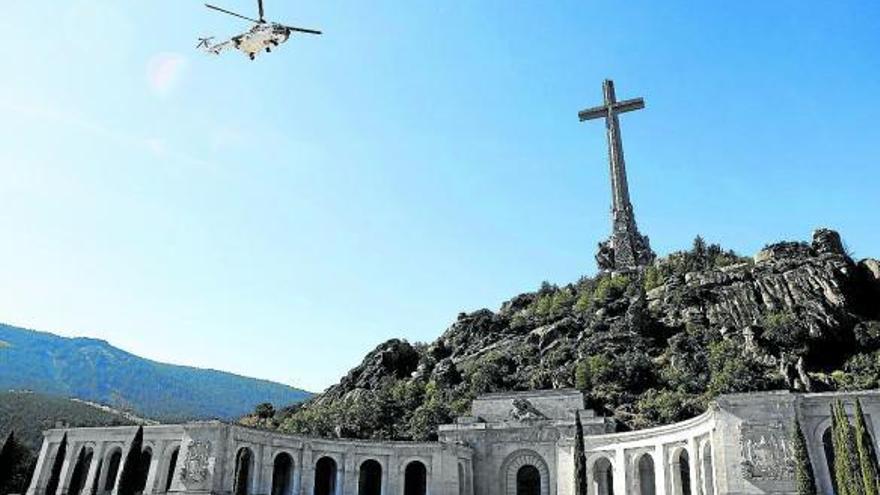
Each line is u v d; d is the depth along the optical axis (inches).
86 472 3486.7
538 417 3705.7
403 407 4817.9
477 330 6166.3
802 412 2368.4
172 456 3238.2
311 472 3324.3
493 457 3659.0
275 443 3221.0
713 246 6525.6
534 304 6382.9
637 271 6466.5
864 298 5152.6
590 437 3432.6
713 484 2704.2
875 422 2249.0
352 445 3462.1
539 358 5280.5
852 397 2310.5
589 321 5575.8
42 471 3447.3
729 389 3986.2
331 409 4923.7
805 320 4712.1
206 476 2893.7
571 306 6087.6
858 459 2021.4
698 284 5536.4
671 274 6082.7
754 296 5211.6
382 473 3454.7
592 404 4244.6
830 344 4596.5
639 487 3171.8
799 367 4143.7
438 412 4318.4
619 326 5310.0
